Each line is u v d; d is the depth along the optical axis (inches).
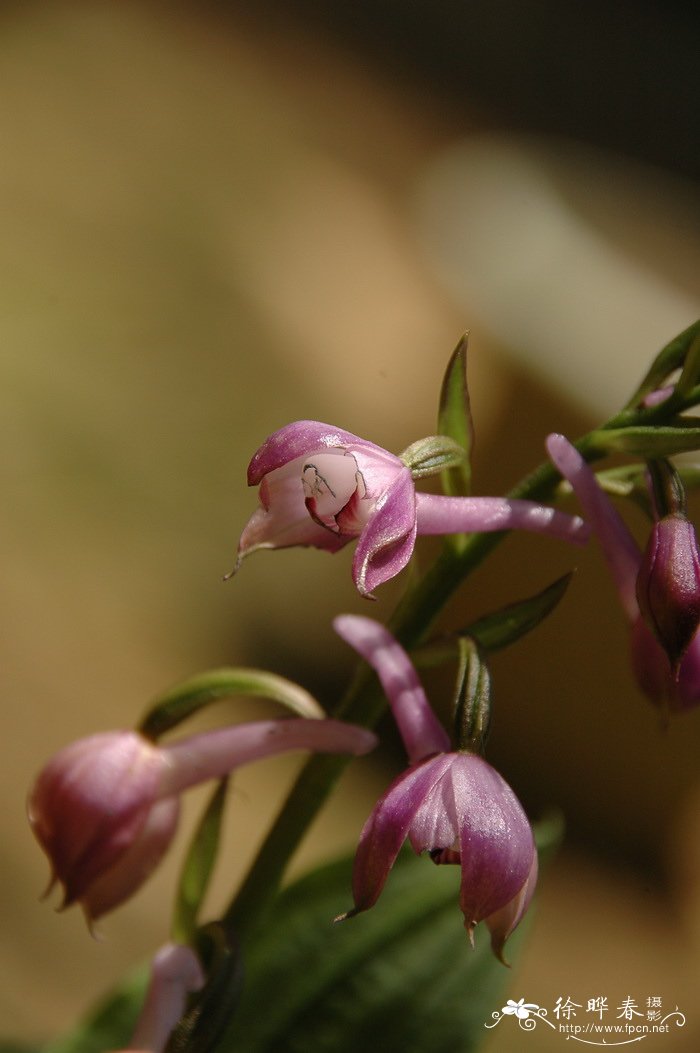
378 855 12.1
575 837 31.4
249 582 33.7
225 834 27.0
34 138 47.3
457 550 12.9
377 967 14.2
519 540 29.0
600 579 28.8
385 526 12.0
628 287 30.0
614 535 12.8
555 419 28.1
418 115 61.4
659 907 30.5
